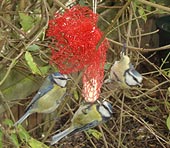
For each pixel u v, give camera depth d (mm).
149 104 2330
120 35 1884
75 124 1343
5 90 1812
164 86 2586
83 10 1404
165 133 2250
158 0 2158
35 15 1757
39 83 1855
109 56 2115
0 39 1641
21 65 1752
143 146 2340
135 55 2033
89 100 1384
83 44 1363
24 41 1609
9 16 1742
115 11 2117
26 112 1340
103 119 1334
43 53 1553
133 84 1364
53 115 2127
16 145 1423
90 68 1397
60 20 1378
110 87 1678
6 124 1489
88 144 2258
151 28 3020
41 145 1421
